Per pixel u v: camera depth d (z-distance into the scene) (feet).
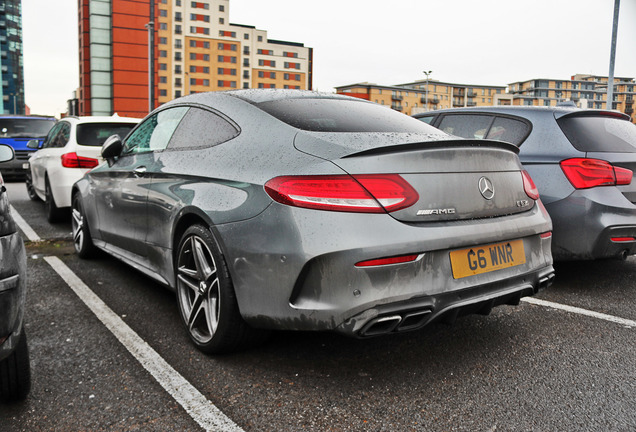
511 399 7.17
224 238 7.70
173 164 9.68
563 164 12.13
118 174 12.18
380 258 6.62
